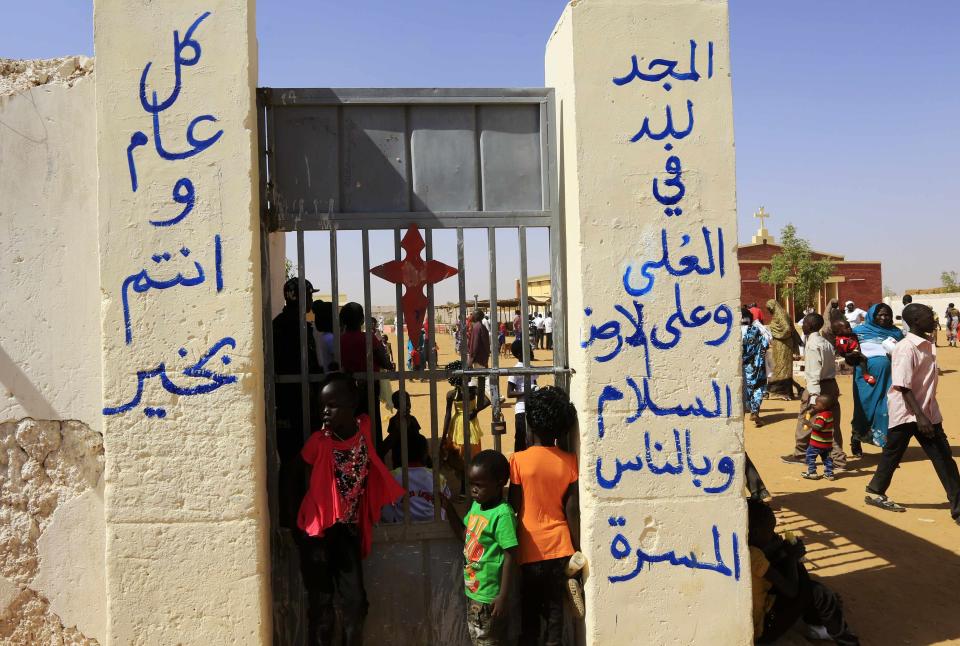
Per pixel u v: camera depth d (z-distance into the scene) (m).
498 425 3.43
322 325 4.34
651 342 3.20
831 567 4.56
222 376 2.96
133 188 2.94
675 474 3.21
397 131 3.43
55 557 3.21
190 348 2.95
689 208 3.23
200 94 2.96
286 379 3.32
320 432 3.22
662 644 3.19
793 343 11.73
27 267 3.18
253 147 3.05
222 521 2.96
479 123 3.49
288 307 3.60
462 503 3.59
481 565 3.14
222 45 2.97
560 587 3.25
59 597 3.21
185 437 2.95
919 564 4.56
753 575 3.46
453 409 3.96
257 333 3.03
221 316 2.96
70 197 3.19
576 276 3.24
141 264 2.94
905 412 5.44
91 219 3.19
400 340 3.40
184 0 2.96
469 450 3.50
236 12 2.97
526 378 3.56
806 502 6.01
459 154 3.47
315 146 3.37
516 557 3.24
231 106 2.97
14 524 3.20
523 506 3.26
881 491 5.77
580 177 3.16
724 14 3.26
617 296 3.18
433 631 3.46
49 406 3.19
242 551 2.96
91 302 3.20
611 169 3.18
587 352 3.16
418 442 3.89
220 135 2.96
